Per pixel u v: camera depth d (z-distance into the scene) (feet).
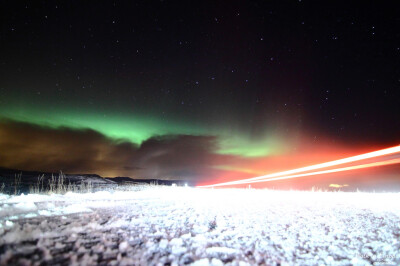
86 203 27.48
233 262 11.53
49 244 11.77
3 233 12.93
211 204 33.53
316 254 13.65
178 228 17.70
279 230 18.88
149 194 45.06
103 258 10.66
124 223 17.92
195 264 10.91
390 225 22.26
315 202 40.68
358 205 37.11
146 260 10.94
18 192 35.01
